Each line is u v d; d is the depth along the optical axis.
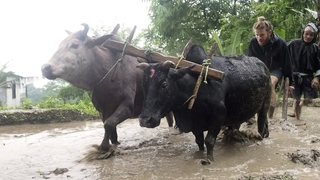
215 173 4.05
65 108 10.34
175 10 17.52
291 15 14.18
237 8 18.45
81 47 5.06
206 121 4.75
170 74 4.17
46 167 4.64
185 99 4.41
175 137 6.59
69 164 4.76
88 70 5.18
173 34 17.81
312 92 8.33
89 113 10.49
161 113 4.17
